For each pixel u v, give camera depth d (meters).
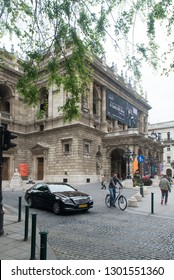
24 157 43.31
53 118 39.38
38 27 9.27
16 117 42.38
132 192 24.64
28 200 15.70
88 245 7.57
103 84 44.19
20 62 10.47
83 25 9.03
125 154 35.00
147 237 8.52
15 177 28.80
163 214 13.12
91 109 40.31
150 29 8.38
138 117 59.09
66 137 37.69
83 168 36.66
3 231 8.60
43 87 39.50
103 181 28.66
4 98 43.12
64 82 9.80
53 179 38.12
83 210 13.96
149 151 51.12
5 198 19.45
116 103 47.41
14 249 7.00
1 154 8.78
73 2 8.77
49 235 8.74
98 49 9.58
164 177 16.92
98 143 41.88
